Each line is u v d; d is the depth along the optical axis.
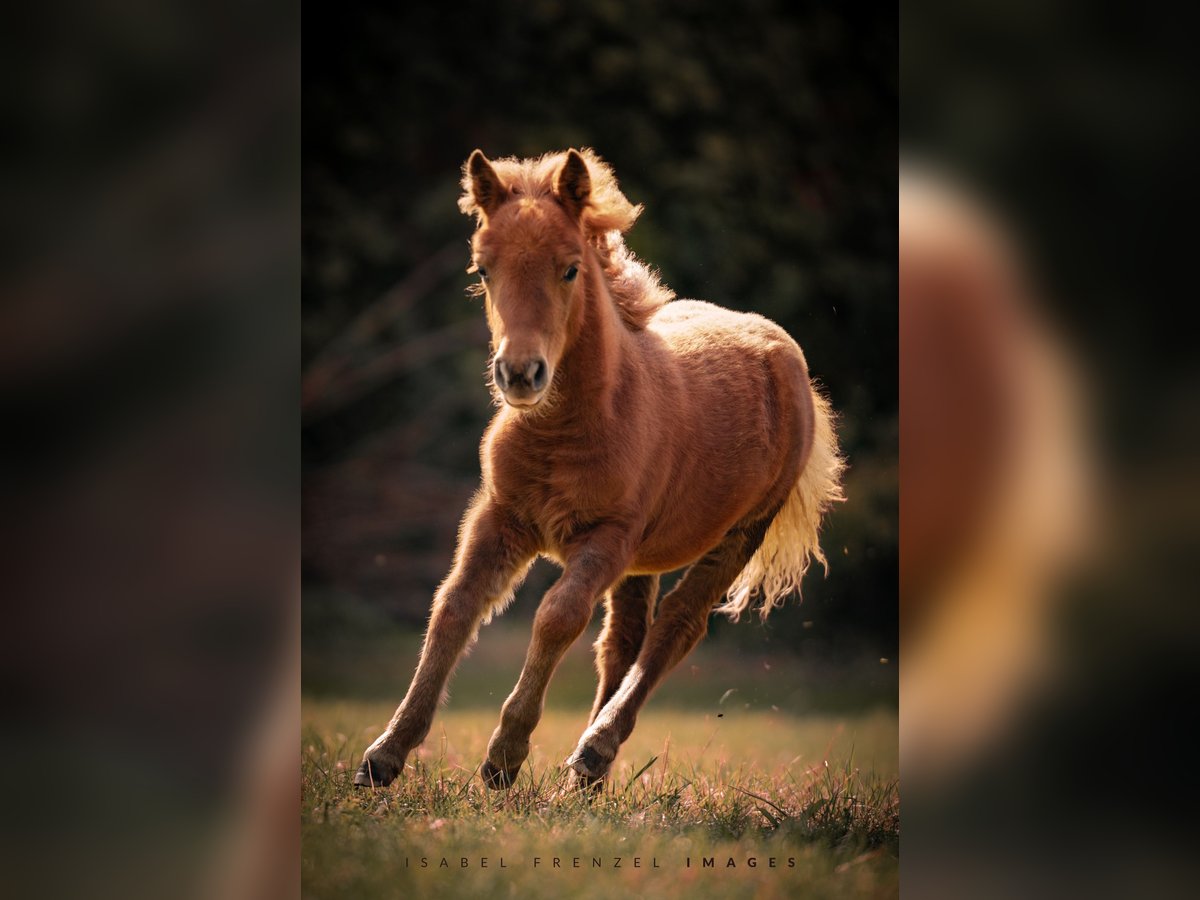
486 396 20.89
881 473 19.94
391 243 20.97
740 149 20.95
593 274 7.49
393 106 21.06
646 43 20.89
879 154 21.12
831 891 5.98
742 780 8.50
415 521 20.42
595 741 7.73
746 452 8.74
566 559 7.74
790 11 21.08
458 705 15.13
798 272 20.83
